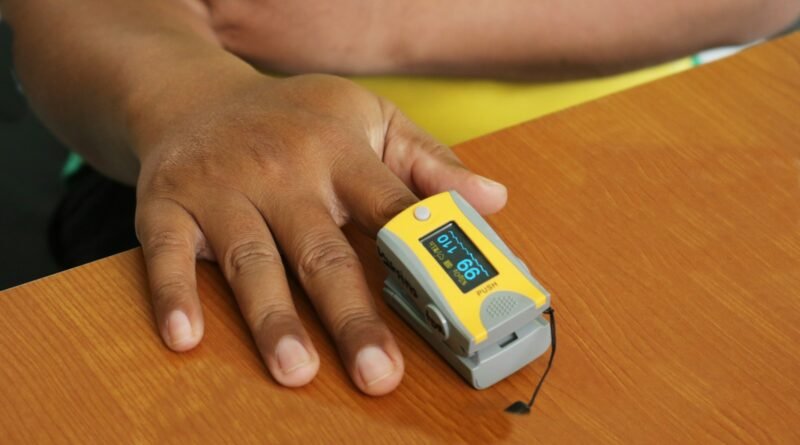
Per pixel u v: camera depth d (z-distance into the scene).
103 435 0.57
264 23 0.82
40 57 0.76
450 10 0.82
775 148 0.67
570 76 0.85
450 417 0.57
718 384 0.58
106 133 0.72
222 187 0.62
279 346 0.58
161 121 0.67
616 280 0.61
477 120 0.87
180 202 0.62
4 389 0.58
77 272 0.62
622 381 0.58
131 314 0.61
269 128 0.64
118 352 0.59
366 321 0.58
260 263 0.60
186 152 0.64
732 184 0.65
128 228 0.85
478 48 0.83
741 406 0.57
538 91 0.87
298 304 0.61
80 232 0.86
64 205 0.89
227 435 0.56
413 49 0.83
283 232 0.61
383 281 0.62
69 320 0.60
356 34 0.82
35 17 0.77
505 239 0.63
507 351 0.58
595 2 0.82
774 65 0.72
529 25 0.82
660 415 0.57
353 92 0.66
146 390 0.58
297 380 0.58
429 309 0.58
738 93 0.70
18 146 1.43
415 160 0.65
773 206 0.64
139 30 0.73
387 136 0.66
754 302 0.60
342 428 0.57
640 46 0.83
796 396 0.57
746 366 0.58
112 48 0.72
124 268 0.62
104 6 0.76
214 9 0.81
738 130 0.68
